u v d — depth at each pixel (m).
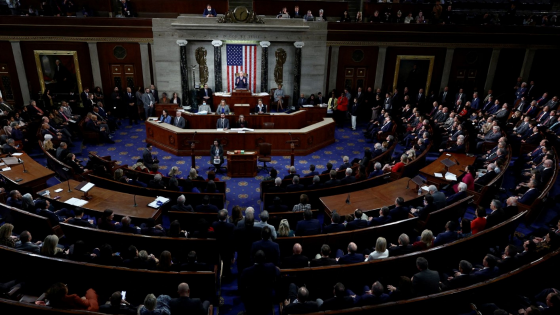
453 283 6.26
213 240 7.09
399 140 16.72
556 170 10.28
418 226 8.61
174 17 19.23
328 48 18.98
